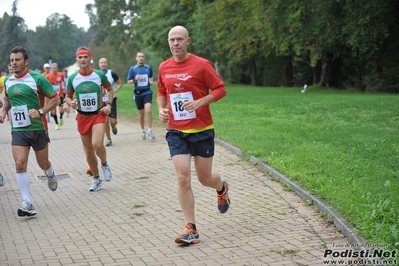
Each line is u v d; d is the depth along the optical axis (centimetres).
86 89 840
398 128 1300
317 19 2444
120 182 919
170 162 1081
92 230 644
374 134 1192
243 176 911
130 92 4334
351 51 3044
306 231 606
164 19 4028
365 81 3097
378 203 633
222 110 2019
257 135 1267
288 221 647
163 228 643
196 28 3762
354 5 2469
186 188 582
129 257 544
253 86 4644
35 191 874
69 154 1252
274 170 893
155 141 1386
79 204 778
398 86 2966
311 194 725
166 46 4134
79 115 852
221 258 533
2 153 1320
